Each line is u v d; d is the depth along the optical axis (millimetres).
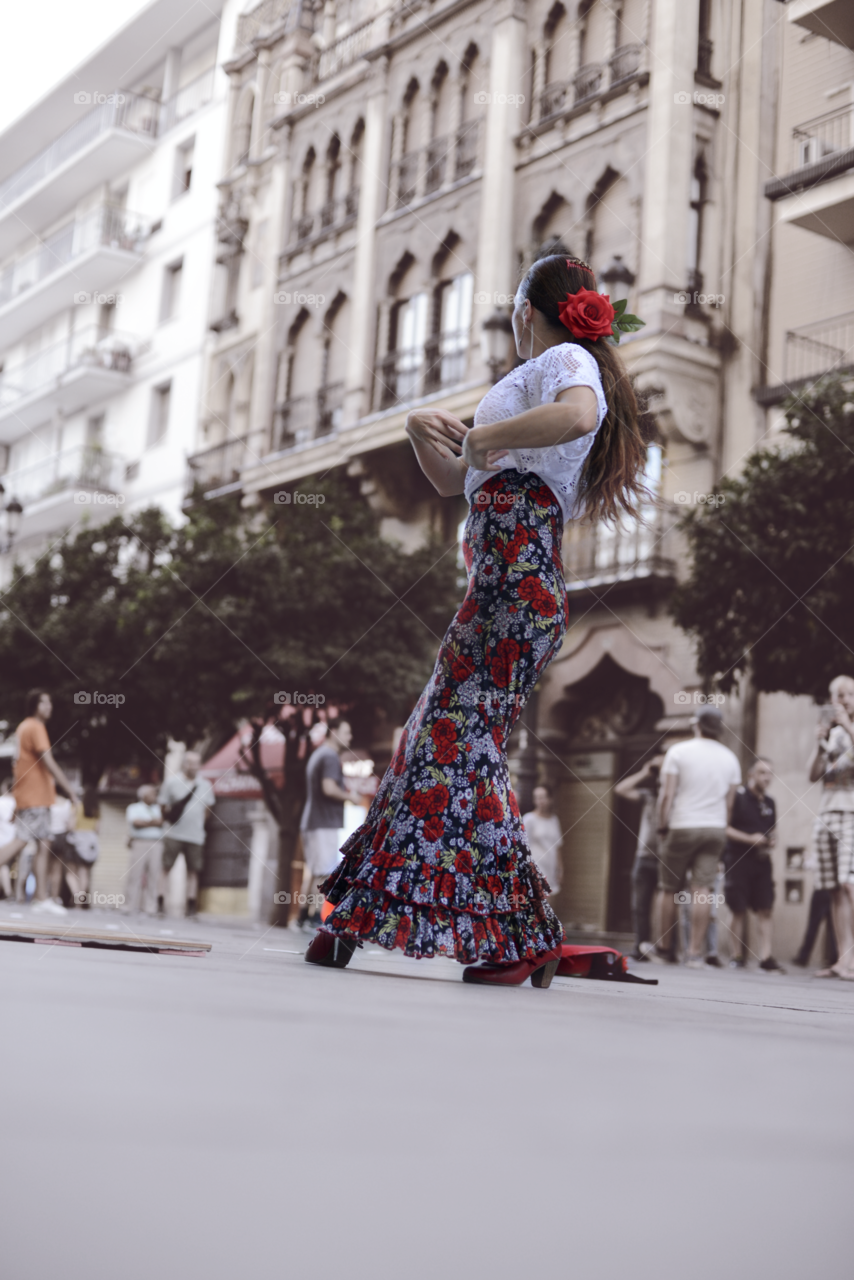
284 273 18781
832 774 6711
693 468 12898
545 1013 1358
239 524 16312
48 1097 442
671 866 7711
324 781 8047
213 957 2408
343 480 16719
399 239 16562
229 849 18016
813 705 10844
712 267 13070
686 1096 589
